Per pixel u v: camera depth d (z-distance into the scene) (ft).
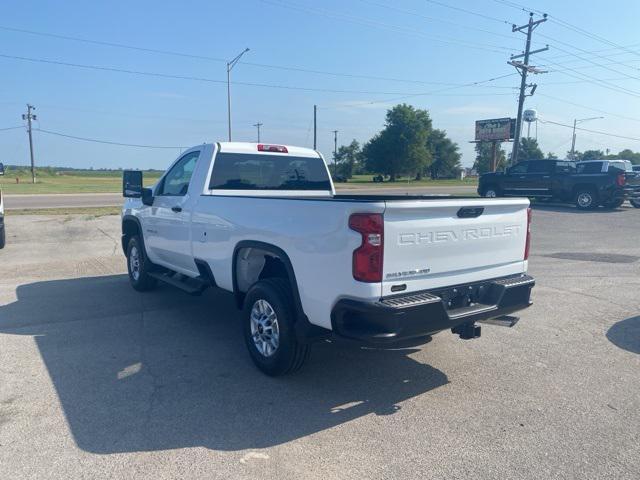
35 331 19.52
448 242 13.62
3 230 39.06
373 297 12.29
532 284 15.64
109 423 12.56
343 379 15.46
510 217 15.40
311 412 13.30
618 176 69.26
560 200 78.07
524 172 77.51
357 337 12.45
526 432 12.34
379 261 12.25
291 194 22.02
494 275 15.15
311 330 14.30
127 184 23.00
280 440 11.89
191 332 19.65
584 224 56.39
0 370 15.72
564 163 74.95
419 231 12.92
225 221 17.31
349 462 11.00
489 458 11.19
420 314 12.64
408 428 12.51
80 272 30.94
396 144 300.40
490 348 18.24
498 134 164.86
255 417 12.99
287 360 14.76
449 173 382.22
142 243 24.61
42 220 55.67
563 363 16.85
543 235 48.11
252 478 10.39
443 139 373.20
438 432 12.32
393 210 12.28
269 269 16.62
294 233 14.06
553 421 12.91
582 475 10.59
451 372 16.05
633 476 10.55
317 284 13.44
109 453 11.24
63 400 13.76
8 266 32.78
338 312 12.82
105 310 22.52
